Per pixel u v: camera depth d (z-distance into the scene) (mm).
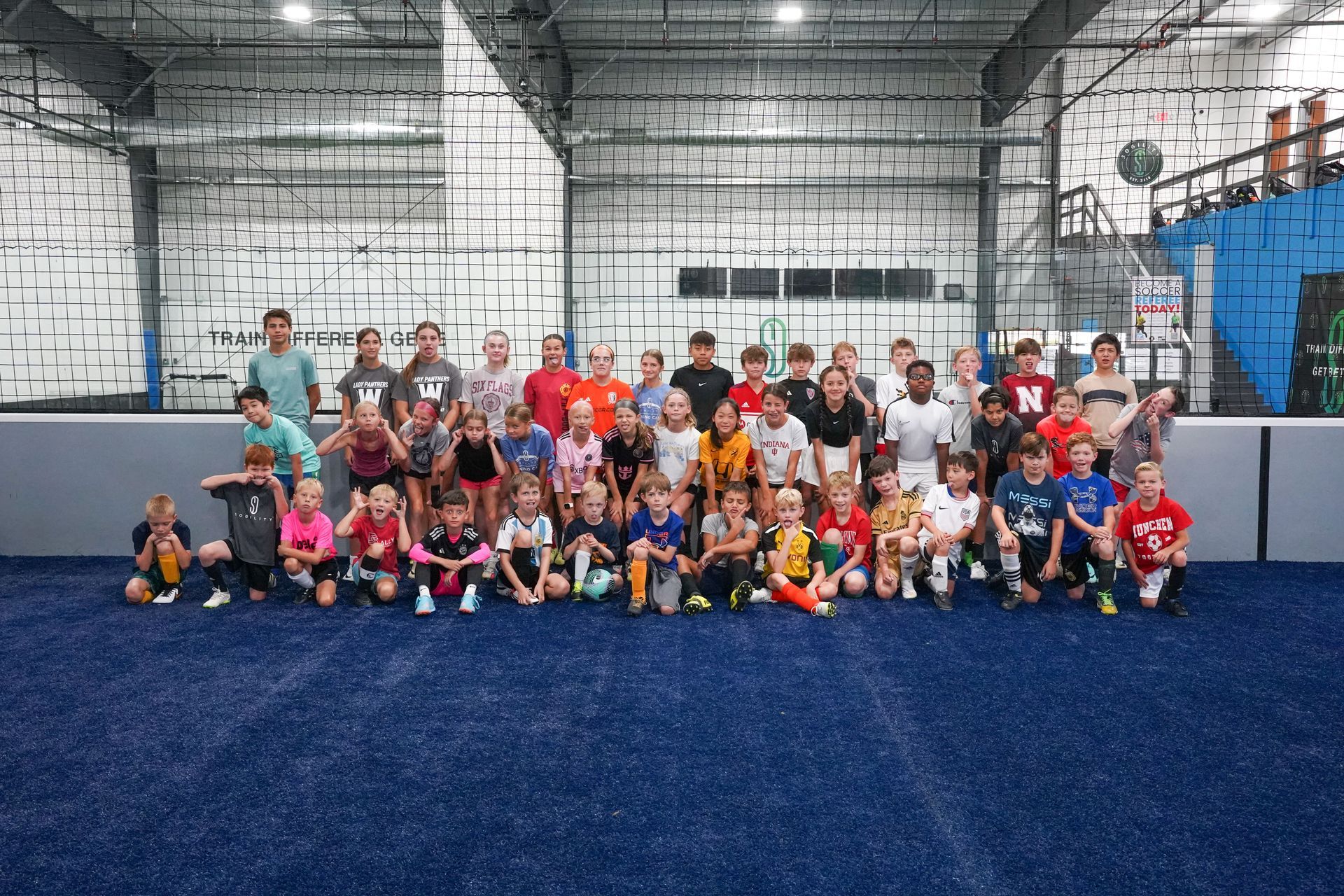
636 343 12398
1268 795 2676
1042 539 4828
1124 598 4988
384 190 11727
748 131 12508
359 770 2834
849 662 3898
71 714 3295
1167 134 13703
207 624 4473
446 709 3342
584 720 3242
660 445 5344
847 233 13102
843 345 5695
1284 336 9305
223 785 2736
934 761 2904
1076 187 13680
